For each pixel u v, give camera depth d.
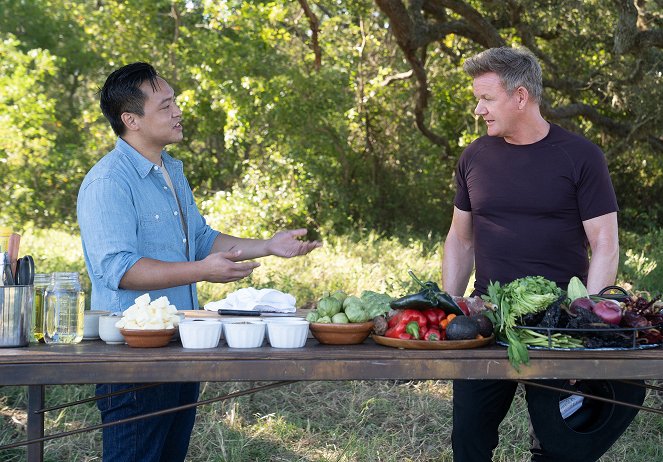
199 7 17.64
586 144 3.30
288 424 4.90
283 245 3.43
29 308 2.63
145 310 2.59
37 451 3.00
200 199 16.67
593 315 2.59
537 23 12.90
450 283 3.65
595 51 13.68
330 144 16.14
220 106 15.38
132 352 2.46
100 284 3.04
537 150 3.33
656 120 12.73
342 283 9.15
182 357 2.45
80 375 2.43
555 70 13.45
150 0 16.47
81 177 18.53
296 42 15.94
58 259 10.85
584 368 2.56
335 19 15.42
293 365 2.47
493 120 3.30
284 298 3.24
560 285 3.34
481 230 3.47
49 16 22.61
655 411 2.70
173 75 17.52
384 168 17.05
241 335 2.59
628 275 9.41
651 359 2.57
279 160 15.45
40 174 17.88
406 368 2.51
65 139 21.86
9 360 2.41
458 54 14.70
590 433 2.97
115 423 2.63
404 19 11.52
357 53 15.42
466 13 11.52
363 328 2.69
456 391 3.37
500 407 3.34
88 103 19.19
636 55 11.62
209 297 8.16
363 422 5.03
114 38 17.25
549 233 3.32
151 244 3.08
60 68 21.95
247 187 15.48
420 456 4.54
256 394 5.54
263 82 15.00
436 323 2.67
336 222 15.84
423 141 16.84
